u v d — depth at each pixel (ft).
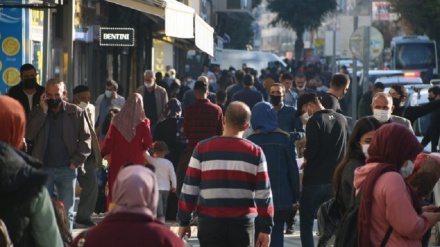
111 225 33.53
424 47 364.38
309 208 69.92
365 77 144.46
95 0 146.82
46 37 102.78
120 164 89.15
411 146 41.52
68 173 75.61
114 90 114.73
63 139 75.31
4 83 109.70
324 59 508.94
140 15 187.73
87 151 76.02
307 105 74.95
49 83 75.15
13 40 109.60
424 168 45.62
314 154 68.90
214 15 348.79
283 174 66.49
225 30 406.00
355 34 144.66
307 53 542.57
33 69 80.69
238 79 142.20
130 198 33.47
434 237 78.43
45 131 75.05
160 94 123.65
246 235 53.16
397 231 40.86
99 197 96.89
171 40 216.13
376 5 541.75
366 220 41.24
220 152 53.11
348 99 199.11
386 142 41.57
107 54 173.17
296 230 91.15
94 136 86.74
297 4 513.04
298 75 142.31
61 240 37.78
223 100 121.60
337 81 81.25
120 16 170.81
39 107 75.05
